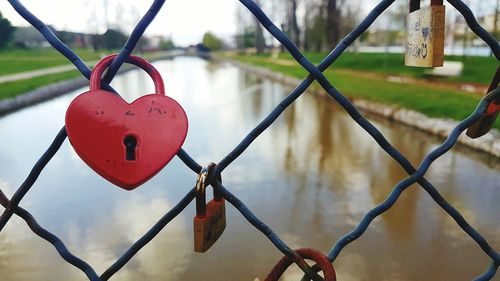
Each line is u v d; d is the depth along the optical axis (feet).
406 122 35.70
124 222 15.53
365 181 20.20
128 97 59.98
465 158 23.84
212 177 3.34
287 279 11.32
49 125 38.14
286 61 128.06
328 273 3.39
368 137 30.40
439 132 30.60
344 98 3.36
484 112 3.52
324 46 129.59
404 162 3.56
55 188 19.48
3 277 11.80
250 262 12.37
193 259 12.55
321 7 113.29
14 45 168.14
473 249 13.16
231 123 36.88
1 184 21.04
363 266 12.23
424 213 15.98
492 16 62.03
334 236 14.24
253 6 3.16
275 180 20.40
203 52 339.16
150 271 11.99
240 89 68.80
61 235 14.52
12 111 46.98
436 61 3.22
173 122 3.03
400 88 50.52
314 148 27.07
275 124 36.24
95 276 3.75
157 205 17.24
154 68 3.23
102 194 18.56
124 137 2.95
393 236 14.07
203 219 3.28
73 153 25.85
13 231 14.69
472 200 17.48
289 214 16.11
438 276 11.70
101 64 3.11
